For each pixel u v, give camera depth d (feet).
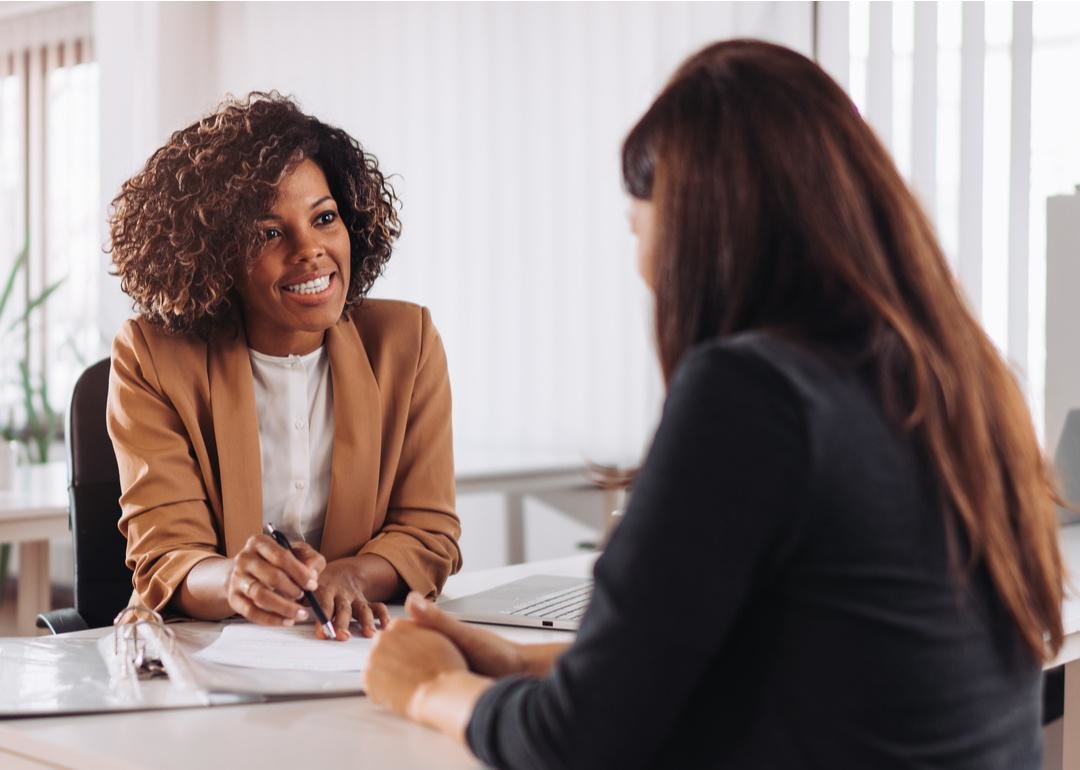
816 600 2.64
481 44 13.24
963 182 9.25
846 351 2.78
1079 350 6.99
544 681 2.83
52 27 17.75
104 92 16.61
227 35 15.71
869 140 2.97
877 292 2.82
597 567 2.73
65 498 9.02
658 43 11.78
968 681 2.78
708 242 2.89
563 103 12.58
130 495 5.24
